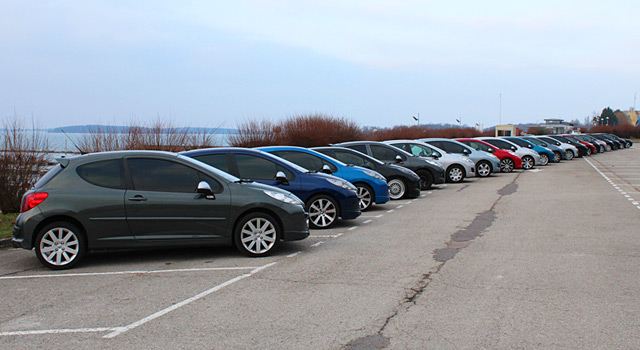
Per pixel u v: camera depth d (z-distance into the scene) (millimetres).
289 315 5199
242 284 6430
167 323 5039
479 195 16312
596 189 17297
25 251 8961
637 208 12656
